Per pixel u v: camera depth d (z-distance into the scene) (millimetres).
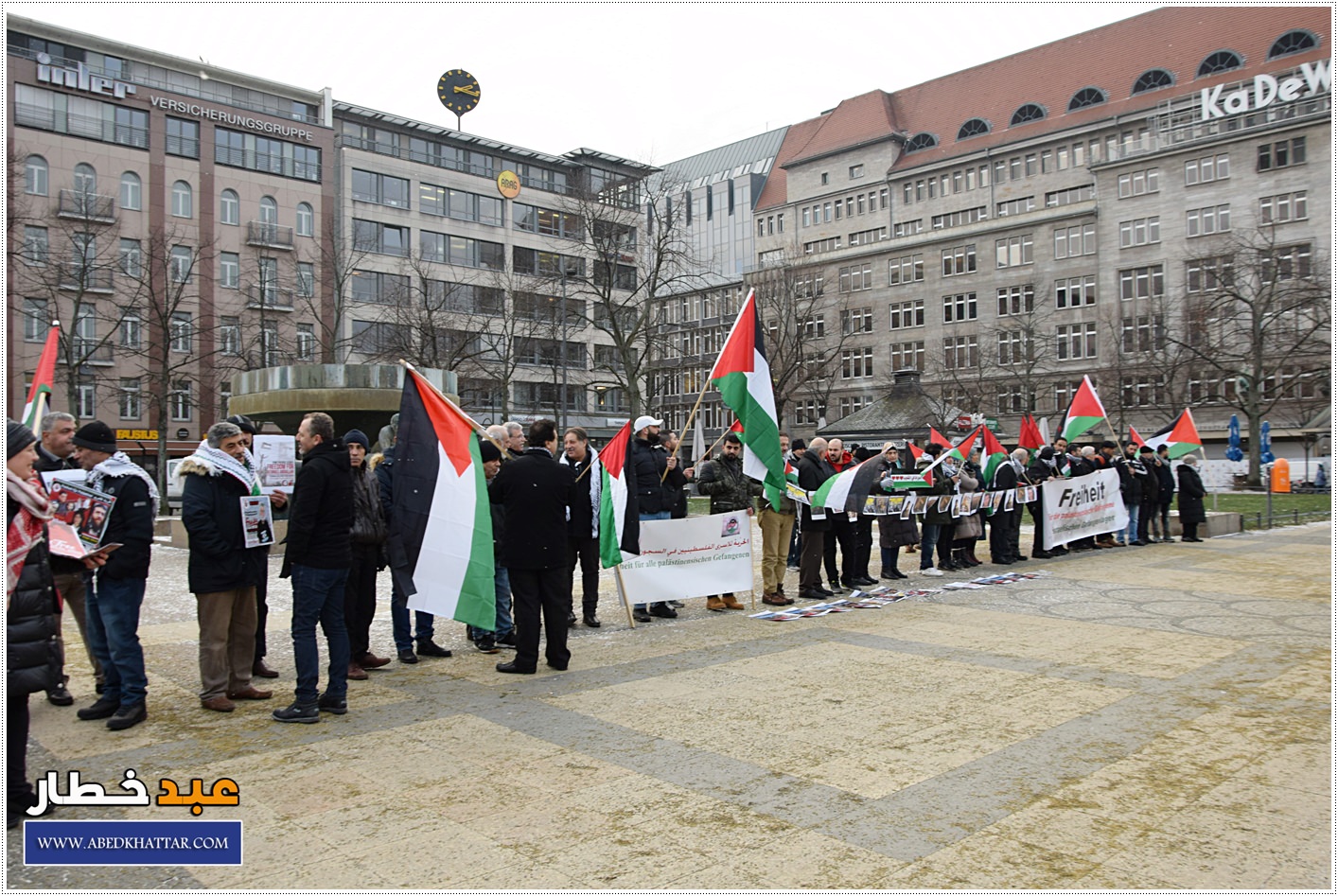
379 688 7281
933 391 66688
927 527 13859
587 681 7406
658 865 4027
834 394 77375
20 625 4512
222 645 6594
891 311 75875
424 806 4734
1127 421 59125
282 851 4207
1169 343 49281
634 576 10289
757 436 10602
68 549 5703
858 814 4590
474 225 65625
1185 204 60938
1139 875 3896
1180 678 7273
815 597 11727
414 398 7625
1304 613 10219
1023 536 20438
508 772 5242
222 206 54031
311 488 6230
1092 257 65812
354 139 60812
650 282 43000
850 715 6320
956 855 4102
